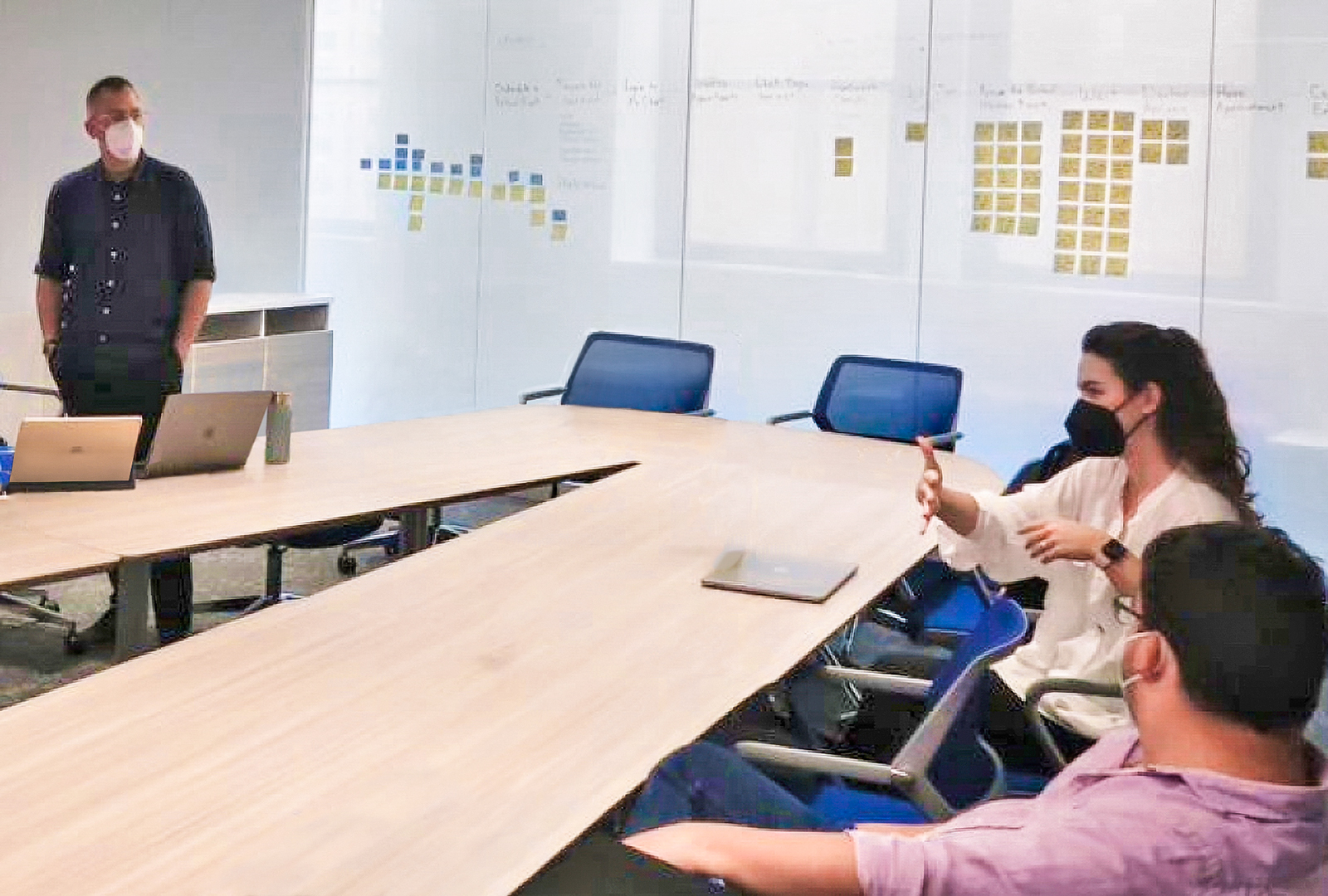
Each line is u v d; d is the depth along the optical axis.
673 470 4.48
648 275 7.27
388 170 7.81
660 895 1.07
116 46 6.82
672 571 3.28
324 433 4.86
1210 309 6.21
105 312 5.00
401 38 7.69
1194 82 6.15
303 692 2.40
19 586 2.94
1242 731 1.40
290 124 7.78
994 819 1.48
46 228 5.05
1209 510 3.12
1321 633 1.38
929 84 6.61
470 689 2.45
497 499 7.58
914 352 6.77
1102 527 3.30
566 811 1.96
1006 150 6.50
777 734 3.63
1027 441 6.59
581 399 5.90
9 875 1.73
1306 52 5.96
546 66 7.39
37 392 5.07
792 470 4.58
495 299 7.64
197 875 1.74
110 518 3.50
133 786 2.00
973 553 3.38
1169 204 6.24
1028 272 6.52
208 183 7.43
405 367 7.89
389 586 3.07
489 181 7.58
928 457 3.37
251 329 7.33
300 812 1.93
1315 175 5.99
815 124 6.85
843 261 6.86
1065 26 6.35
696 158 7.11
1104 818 1.41
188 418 3.98
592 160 7.34
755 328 7.08
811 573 3.24
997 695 3.16
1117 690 2.88
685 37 7.08
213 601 5.37
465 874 1.77
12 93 6.37
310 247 7.98
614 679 2.52
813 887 1.39
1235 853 1.37
